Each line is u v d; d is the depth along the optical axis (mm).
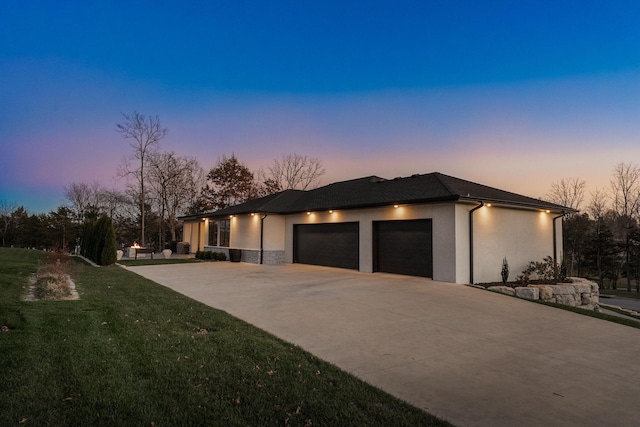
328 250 16156
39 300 7168
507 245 12570
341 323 6180
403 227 12852
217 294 8906
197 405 2979
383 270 13539
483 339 5418
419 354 4660
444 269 11234
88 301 7230
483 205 11516
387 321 6371
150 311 6555
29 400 2920
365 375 3895
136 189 36094
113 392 3139
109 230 16422
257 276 12617
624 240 28297
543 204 13469
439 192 11789
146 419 2709
